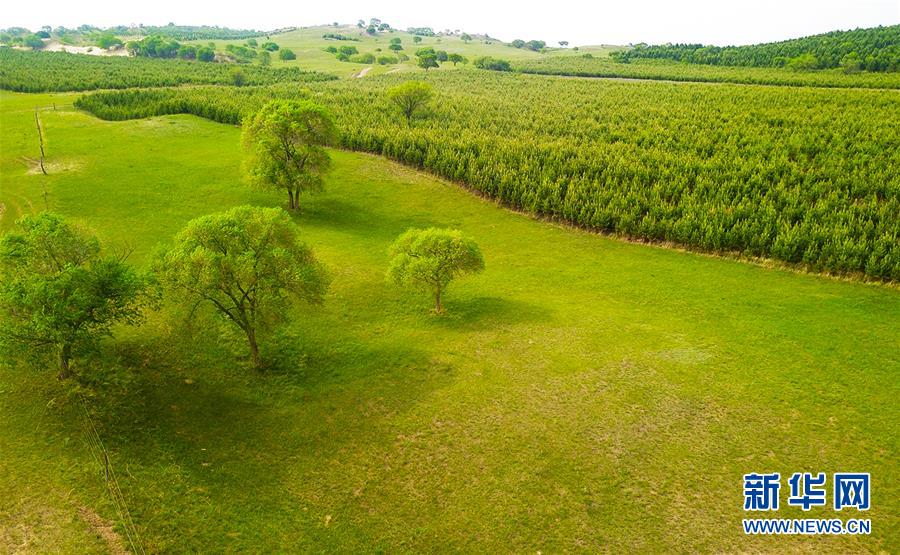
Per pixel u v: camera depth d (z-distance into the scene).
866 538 25.72
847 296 50.53
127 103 116.75
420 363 40.06
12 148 84.56
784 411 34.12
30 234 32.09
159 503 26.62
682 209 66.62
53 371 34.75
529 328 45.72
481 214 75.75
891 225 57.81
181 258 33.66
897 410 34.09
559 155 83.50
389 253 49.81
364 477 29.61
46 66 178.12
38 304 29.88
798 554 25.02
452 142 91.62
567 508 27.59
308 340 42.84
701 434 32.28
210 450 30.66
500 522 26.94
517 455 30.84
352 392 36.56
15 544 23.44
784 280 54.88
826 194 66.88
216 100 117.12
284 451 31.19
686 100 130.50
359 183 83.19
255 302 36.19
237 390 36.16
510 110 125.19
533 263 61.44
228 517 26.69
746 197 65.69
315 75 195.62
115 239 58.66
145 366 37.06
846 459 30.30
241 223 36.84
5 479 26.69
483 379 37.97
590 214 69.19
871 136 84.81
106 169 78.62
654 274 57.44
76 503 25.83
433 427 33.12
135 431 31.06
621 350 41.62
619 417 33.69
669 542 25.75
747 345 41.97
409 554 25.53
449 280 47.69
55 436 29.80
